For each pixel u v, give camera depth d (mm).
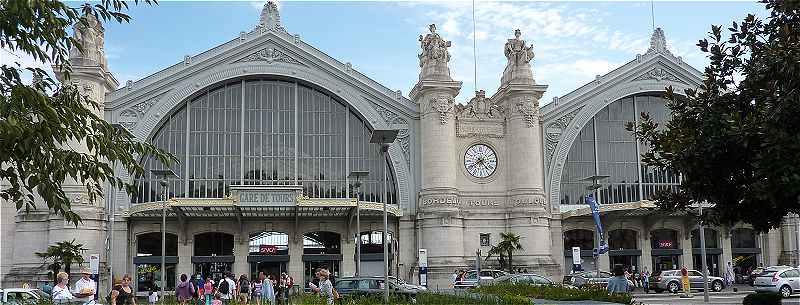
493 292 27828
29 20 11703
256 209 53531
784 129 14477
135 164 13555
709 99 16859
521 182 58500
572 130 61781
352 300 24875
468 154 59625
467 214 58531
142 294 54562
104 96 55000
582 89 62469
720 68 16969
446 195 57062
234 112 57844
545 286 26703
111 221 47906
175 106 56312
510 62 60875
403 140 59438
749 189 16172
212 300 34094
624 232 63562
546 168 60875
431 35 59562
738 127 15328
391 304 23938
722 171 16719
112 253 48438
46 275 51000
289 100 58906
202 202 51094
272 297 33781
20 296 34062
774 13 16641
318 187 57969
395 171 58875
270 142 57938
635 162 63094
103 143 12898
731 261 64500
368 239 58625
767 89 15273
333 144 58969
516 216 58062
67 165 12453
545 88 59875
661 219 62969
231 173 56844
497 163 59938
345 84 59250
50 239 51281
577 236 62000
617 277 24250
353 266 57562
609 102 62750
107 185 54250
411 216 58438
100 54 55188
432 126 58094
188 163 56250
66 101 12812
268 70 57812
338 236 58719
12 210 54250
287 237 57656
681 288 54062
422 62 59781
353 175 48156
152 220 55250
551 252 59812
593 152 62562
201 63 56844
